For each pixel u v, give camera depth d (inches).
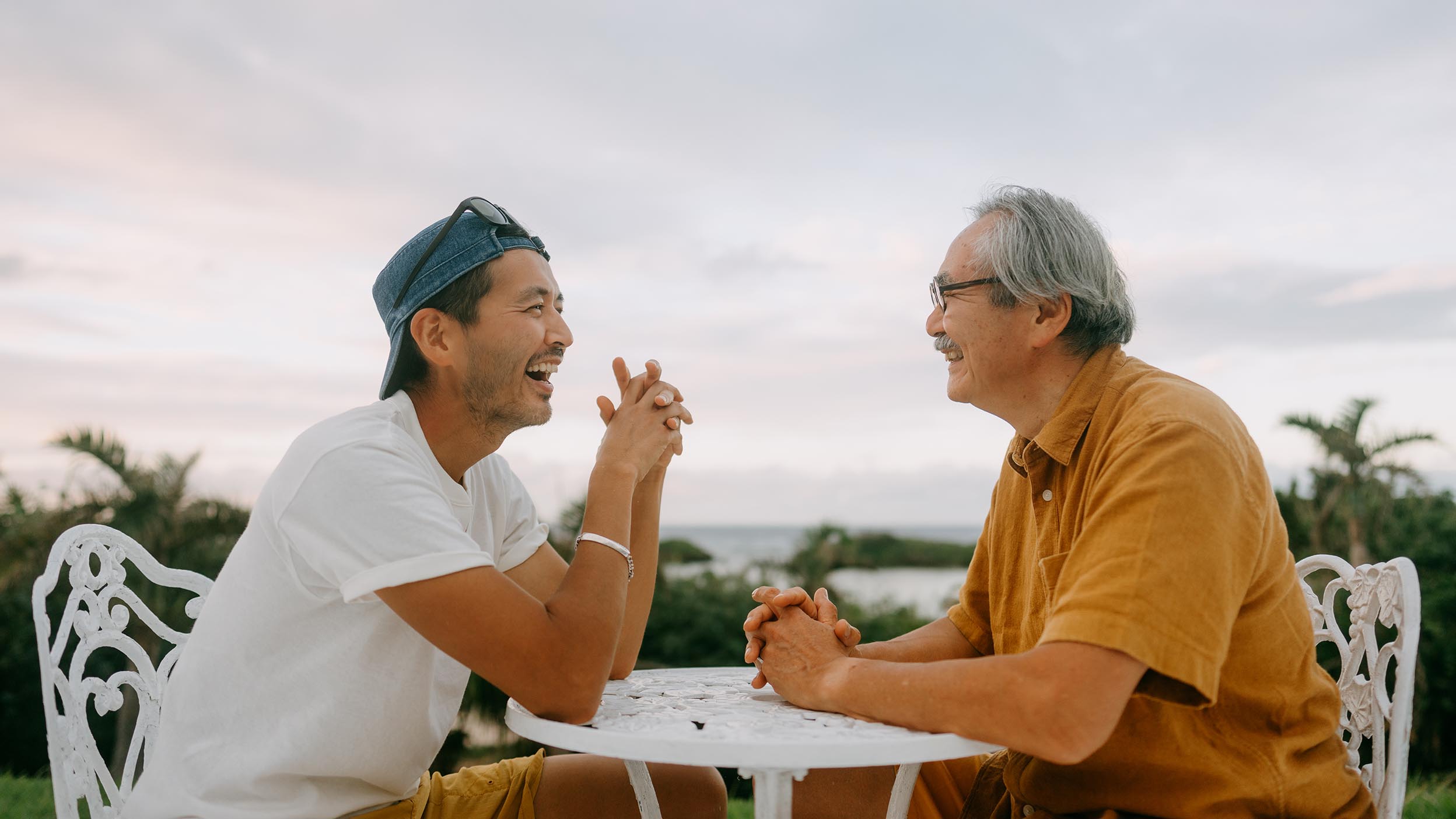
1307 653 64.4
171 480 462.0
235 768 62.5
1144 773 62.5
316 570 62.1
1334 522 480.7
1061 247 67.6
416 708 65.1
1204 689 52.2
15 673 523.5
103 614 81.0
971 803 78.5
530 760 78.4
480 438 73.4
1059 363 69.5
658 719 60.3
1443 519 471.5
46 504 454.6
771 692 72.3
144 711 82.5
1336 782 63.3
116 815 78.1
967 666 55.0
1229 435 58.6
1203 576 53.6
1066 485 68.3
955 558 2851.9
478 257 69.9
